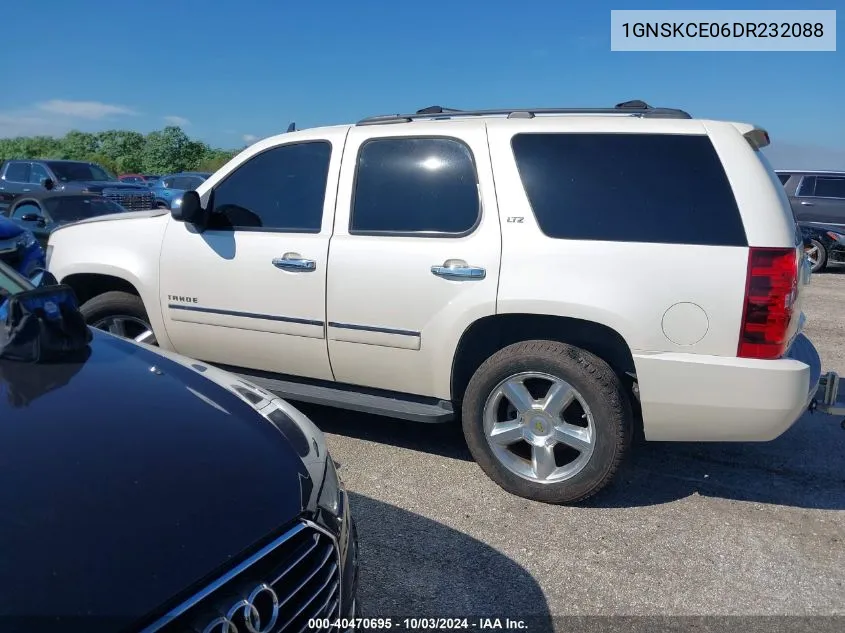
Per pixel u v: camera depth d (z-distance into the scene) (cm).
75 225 475
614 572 295
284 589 163
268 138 412
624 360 345
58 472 161
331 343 383
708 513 347
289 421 223
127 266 439
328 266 375
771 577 293
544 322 356
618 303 318
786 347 313
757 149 340
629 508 350
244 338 411
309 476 194
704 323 310
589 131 340
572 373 330
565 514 343
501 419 362
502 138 351
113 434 181
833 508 355
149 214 456
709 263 309
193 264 417
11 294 254
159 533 151
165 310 432
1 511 146
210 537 155
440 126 365
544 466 347
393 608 269
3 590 128
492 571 294
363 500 353
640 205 325
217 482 173
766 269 303
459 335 349
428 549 309
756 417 310
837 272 1273
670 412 322
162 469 171
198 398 215
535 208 339
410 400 380
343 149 385
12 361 216
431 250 353
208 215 415
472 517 338
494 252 340
